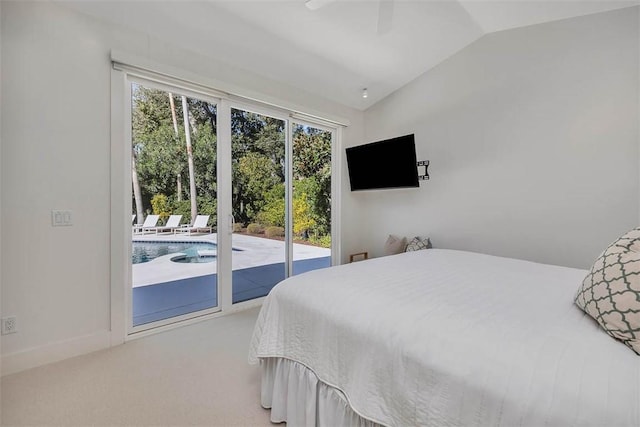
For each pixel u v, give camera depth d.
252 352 1.58
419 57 3.25
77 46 2.04
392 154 3.36
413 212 3.69
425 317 1.07
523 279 1.58
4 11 1.80
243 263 3.10
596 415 0.65
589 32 2.47
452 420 0.83
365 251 4.26
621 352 0.82
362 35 2.79
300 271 3.64
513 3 2.49
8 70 1.82
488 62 3.01
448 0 2.49
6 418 1.46
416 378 0.92
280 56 2.89
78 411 1.52
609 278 0.96
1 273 1.83
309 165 3.72
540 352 0.82
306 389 1.32
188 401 1.61
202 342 2.30
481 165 3.09
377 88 3.73
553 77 2.64
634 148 2.30
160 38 2.39
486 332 0.95
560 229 2.63
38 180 1.93
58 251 2.01
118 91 2.21
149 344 2.25
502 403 0.75
